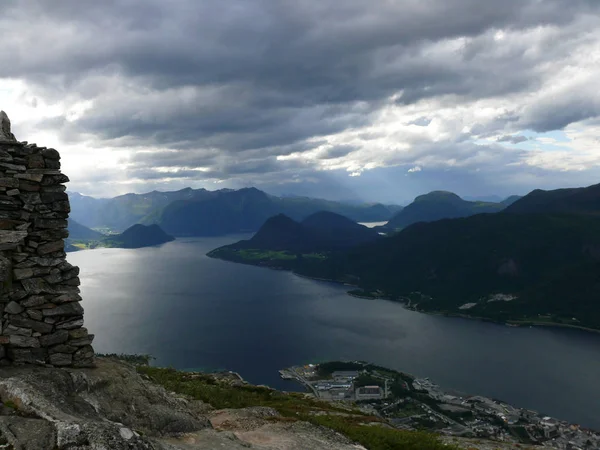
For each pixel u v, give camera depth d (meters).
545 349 183.50
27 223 17.67
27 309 17.23
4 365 16.64
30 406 13.02
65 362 17.73
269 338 182.25
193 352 156.25
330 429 23.80
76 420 12.82
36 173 17.88
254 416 24.14
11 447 10.97
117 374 18.67
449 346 184.38
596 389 134.50
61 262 18.28
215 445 17.34
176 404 19.47
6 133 18.44
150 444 13.42
